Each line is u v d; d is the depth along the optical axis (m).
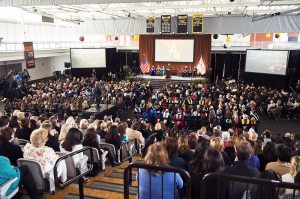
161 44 26.05
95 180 5.44
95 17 24.08
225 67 25.77
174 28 21.27
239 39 27.62
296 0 14.09
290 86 20.72
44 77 27.97
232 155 5.33
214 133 7.22
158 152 2.92
